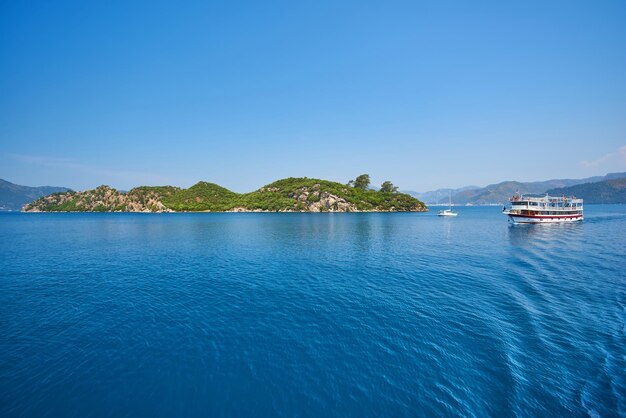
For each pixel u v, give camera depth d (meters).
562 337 17.75
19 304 23.97
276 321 20.31
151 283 30.11
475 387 13.23
